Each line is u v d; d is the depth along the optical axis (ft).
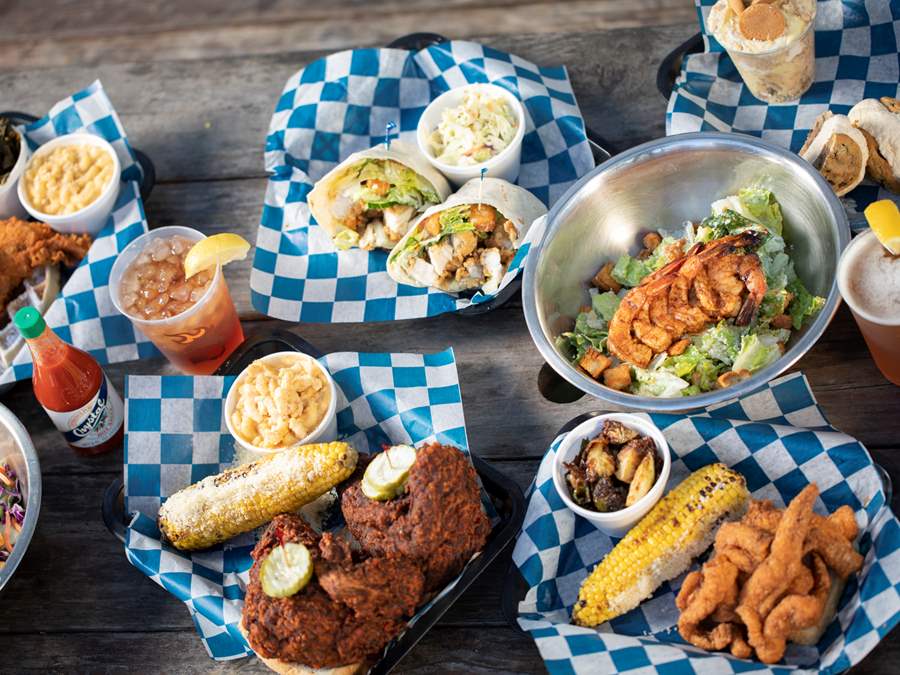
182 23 4.74
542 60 3.73
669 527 2.50
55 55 4.67
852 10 3.30
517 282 3.13
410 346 3.21
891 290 2.46
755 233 2.78
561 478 2.62
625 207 3.06
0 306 3.45
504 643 2.62
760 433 2.64
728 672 2.28
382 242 3.30
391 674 2.63
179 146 3.82
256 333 3.25
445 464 2.49
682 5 4.09
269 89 3.92
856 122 2.92
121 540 2.89
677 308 2.82
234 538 2.88
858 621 2.25
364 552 2.54
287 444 2.84
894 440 2.70
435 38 3.72
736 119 3.31
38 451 3.20
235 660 2.71
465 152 3.29
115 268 3.19
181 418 2.99
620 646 2.39
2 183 3.60
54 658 2.82
